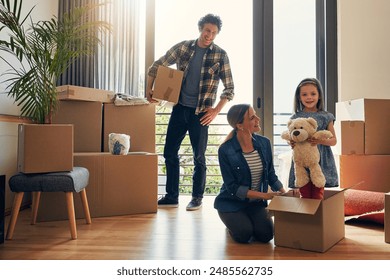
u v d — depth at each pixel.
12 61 2.29
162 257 1.38
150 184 2.24
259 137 1.78
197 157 2.41
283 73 2.91
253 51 2.86
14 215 1.63
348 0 2.77
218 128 2.98
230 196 1.71
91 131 2.37
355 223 1.95
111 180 2.14
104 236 1.68
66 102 2.31
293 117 2.06
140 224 1.93
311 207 1.37
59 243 1.56
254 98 2.85
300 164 1.54
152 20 2.84
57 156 1.69
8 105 2.25
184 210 2.33
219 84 2.68
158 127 3.03
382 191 2.20
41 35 1.88
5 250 1.46
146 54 2.84
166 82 2.30
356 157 2.20
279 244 1.53
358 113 2.31
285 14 2.91
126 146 2.20
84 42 2.38
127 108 2.44
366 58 2.75
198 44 2.44
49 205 2.00
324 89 2.88
